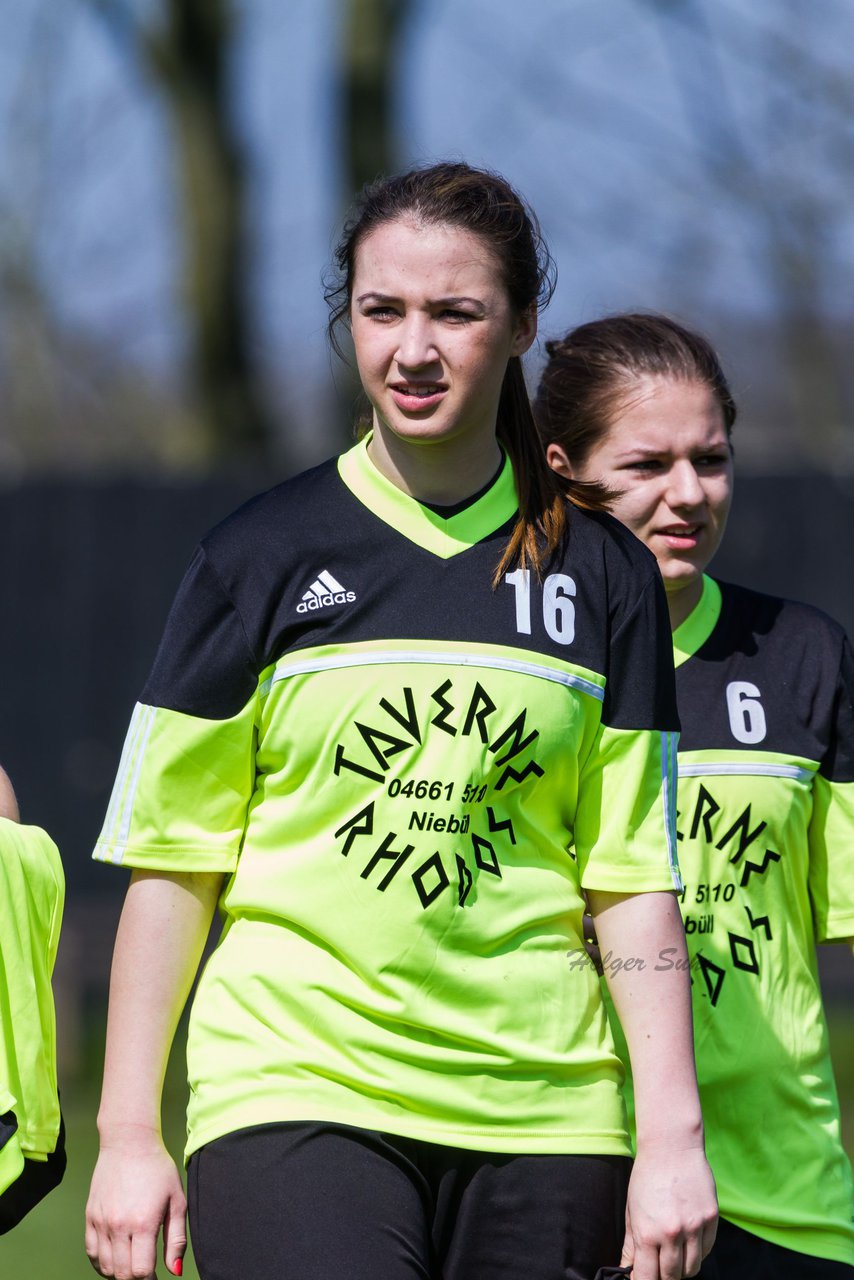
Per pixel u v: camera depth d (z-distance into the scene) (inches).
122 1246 333.1
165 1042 352.2
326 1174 328.2
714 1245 403.5
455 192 350.6
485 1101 337.4
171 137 1796.3
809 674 439.8
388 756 343.6
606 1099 347.9
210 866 354.9
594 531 365.1
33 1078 362.6
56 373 2490.2
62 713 1284.4
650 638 360.5
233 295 1782.7
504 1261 337.1
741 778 427.5
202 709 352.8
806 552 1262.3
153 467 1393.9
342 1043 338.0
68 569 1289.4
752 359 2261.3
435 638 346.9
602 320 465.7
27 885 369.1
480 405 349.4
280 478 1295.5
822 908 439.5
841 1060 1150.3
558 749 347.9
